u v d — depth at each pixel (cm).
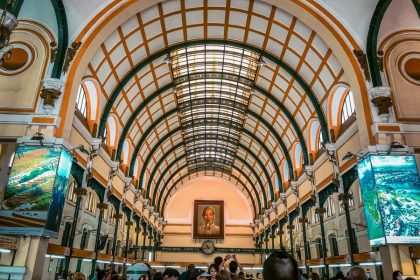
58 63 1728
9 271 1361
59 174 1571
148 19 2223
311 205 2786
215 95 3616
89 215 2280
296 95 2734
